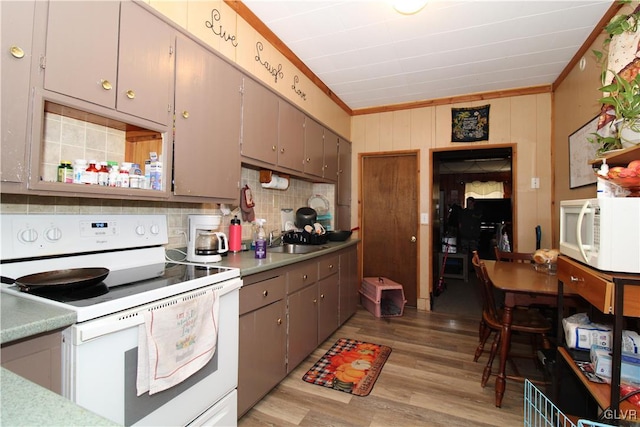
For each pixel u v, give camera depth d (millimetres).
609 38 1863
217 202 1801
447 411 1791
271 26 2205
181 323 1159
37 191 1011
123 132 1575
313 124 2982
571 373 1604
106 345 942
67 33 1069
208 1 1715
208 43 1711
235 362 1503
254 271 1663
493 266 2506
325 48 2504
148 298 1078
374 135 3938
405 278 3834
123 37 1254
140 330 1037
